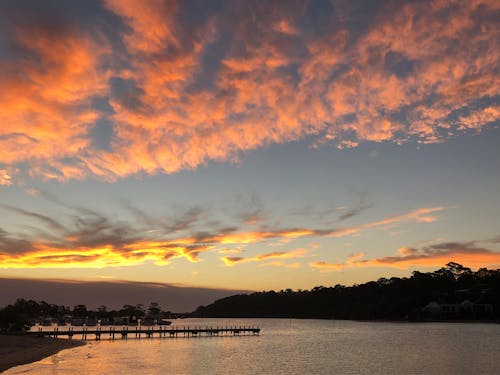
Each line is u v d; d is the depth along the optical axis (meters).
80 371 62.06
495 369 62.88
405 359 74.06
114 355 83.25
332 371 63.16
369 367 66.12
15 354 80.81
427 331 141.62
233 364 71.06
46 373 59.88
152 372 62.25
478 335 119.88
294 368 66.44
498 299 197.50
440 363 68.56
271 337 140.00
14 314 130.25
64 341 113.06
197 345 109.31
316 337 134.25
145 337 141.62
